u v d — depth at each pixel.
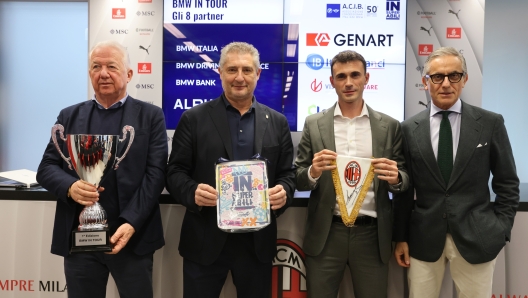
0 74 3.54
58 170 1.69
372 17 2.84
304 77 2.88
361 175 1.73
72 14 3.51
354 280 1.83
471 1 2.79
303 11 2.85
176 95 2.92
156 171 1.72
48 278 2.10
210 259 1.70
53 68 3.55
